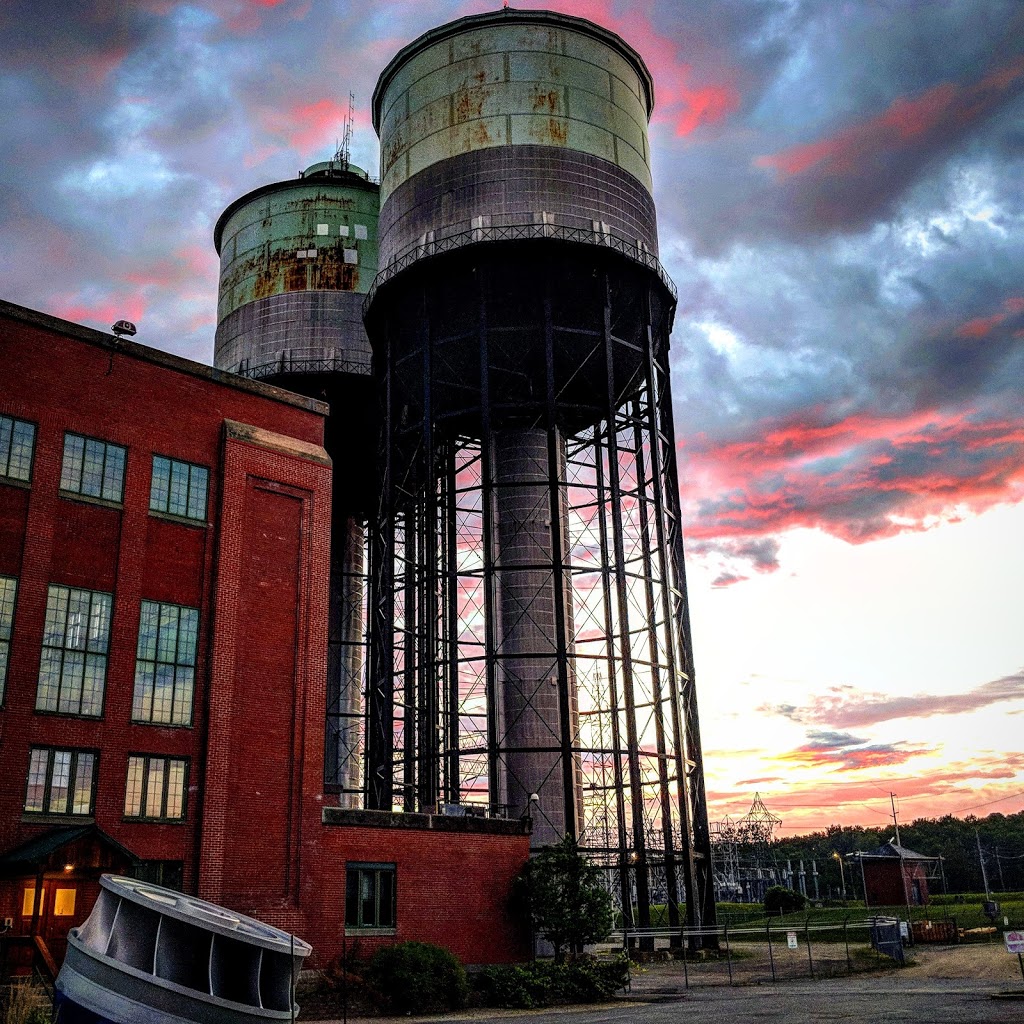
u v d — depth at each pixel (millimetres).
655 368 44406
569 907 30703
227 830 26688
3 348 26016
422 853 29922
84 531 26500
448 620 46281
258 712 28219
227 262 56906
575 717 40906
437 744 41219
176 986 15422
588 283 42094
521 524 42750
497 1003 26641
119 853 23438
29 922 24172
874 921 44219
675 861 38594
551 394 40125
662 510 41125
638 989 31125
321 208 55531
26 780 24016
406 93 45844
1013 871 157250
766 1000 26391
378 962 25828
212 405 29938
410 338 44156
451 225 42219
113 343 28062
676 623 42312
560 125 43281
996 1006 23094
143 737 26109
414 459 45281
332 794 39781
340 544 58031
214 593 28250
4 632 24547
